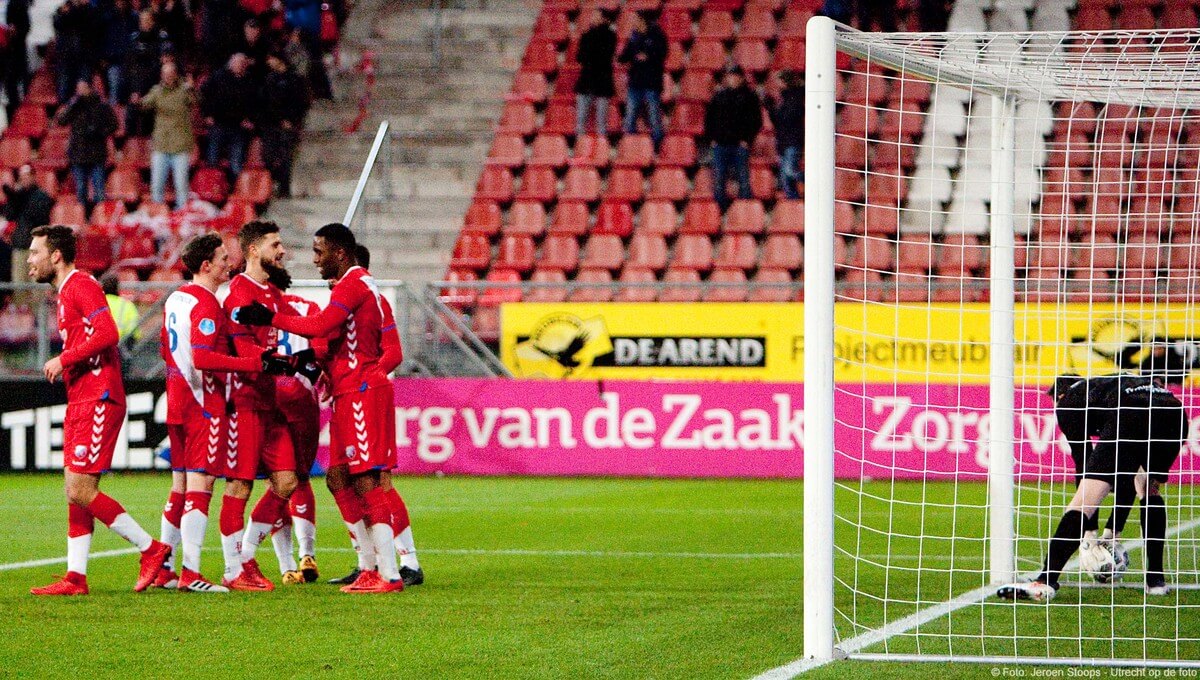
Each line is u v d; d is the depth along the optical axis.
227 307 28.89
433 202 72.31
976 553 35.38
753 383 54.97
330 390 28.73
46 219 67.81
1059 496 45.41
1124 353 50.62
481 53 82.50
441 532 39.31
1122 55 25.11
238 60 72.94
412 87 80.81
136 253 70.69
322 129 79.56
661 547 36.09
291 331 27.72
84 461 27.92
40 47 84.94
